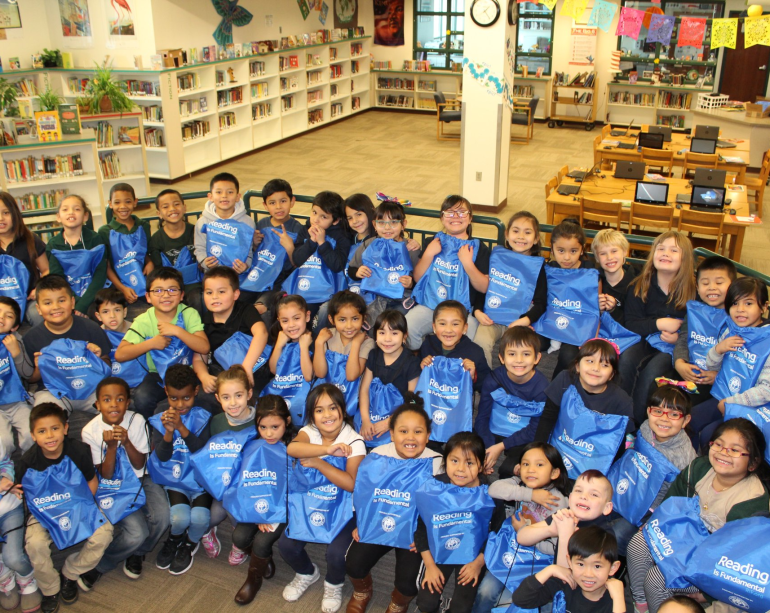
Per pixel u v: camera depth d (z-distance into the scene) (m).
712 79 12.81
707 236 7.12
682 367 3.46
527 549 2.70
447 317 3.40
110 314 3.92
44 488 2.93
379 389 3.44
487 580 2.77
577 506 2.59
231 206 4.51
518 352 3.17
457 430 3.26
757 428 2.54
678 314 3.73
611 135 9.03
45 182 7.61
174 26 9.84
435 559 2.76
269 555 3.02
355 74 14.96
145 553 3.16
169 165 9.76
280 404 3.06
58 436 2.91
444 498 2.77
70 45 9.99
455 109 13.13
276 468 3.03
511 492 2.76
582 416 2.95
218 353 3.66
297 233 4.57
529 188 9.62
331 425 3.04
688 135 9.34
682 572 2.40
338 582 2.94
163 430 3.14
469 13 7.80
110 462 3.06
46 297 3.56
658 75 13.02
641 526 2.82
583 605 2.43
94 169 7.93
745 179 8.02
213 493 3.05
